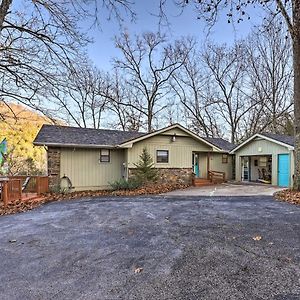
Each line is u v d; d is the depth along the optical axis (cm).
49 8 945
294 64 1151
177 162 1695
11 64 973
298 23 1086
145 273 368
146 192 1363
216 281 338
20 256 449
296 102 1159
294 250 440
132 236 554
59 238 551
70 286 336
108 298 304
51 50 1012
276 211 774
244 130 2694
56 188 1384
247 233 546
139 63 2745
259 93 2558
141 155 1588
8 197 1070
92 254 450
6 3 945
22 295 315
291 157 1532
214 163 2056
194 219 698
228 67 2658
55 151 1484
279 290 311
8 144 1783
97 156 1591
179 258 419
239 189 1466
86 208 923
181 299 297
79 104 2620
